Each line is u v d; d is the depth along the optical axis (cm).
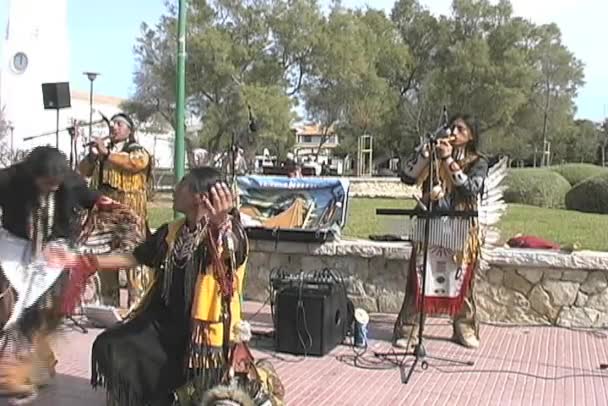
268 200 768
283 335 580
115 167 638
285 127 3400
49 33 2108
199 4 3431
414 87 5288
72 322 625
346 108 4262
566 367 552
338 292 602
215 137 3422
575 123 6594
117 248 439
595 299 672
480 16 4947
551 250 691
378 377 521
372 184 2911
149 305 390
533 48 5131
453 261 588
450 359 569
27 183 396
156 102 3609
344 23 3772
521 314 688
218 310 363
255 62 3572
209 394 355
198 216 371
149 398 368
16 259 397
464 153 583
